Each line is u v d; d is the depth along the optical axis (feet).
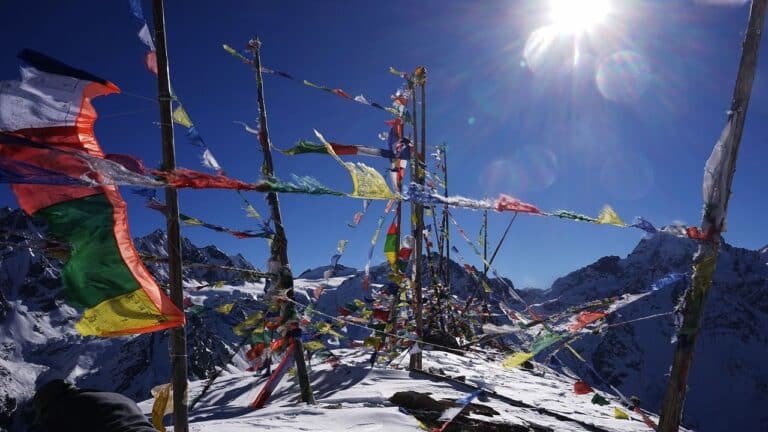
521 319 19.47
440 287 78.23
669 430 17.52
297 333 38.68
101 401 10.62
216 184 13.74
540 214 15.28
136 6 19.21
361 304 51.47
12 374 611.88
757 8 16.92
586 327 18.11
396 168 39.11
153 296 15.46
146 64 19.58
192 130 20.44
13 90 14.14
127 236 15.64
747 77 17.06
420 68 49.62
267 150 38.99
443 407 33.22
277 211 38.55
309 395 38.81
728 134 17.04
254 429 29.01
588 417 38.99
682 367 17.43
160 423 19.39
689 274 17.75
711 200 17.10
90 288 14.89
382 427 29.22
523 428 31.81
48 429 10.37
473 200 15.26
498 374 58.75
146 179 13.47
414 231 52.13
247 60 38.88
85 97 14.83
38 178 13.17
